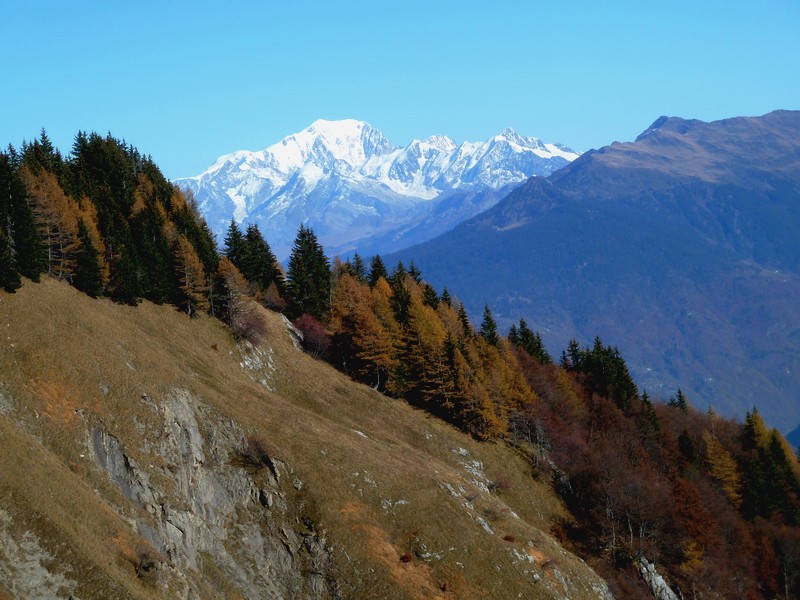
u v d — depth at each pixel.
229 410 77.81
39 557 47.88
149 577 53.84
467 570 73.75
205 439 72.94
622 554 97.56
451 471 94.44
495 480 101.81
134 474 62.97
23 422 58.84
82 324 75.31
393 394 112.38
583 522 103.06
